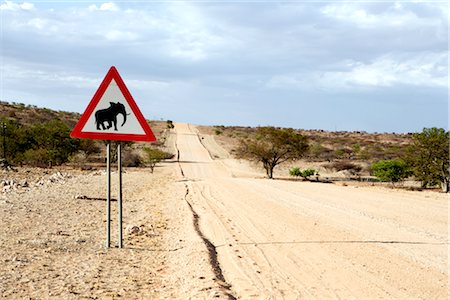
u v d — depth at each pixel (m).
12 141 43.53
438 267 8.14
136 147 84.19
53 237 9.73
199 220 13.24
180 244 9.63
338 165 59.00
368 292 6.60
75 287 6.34
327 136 129.00
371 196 21.75
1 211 12.77
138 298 6.07
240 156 54.81
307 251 9.20
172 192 22.09
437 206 18.03
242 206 16.69
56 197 16.78
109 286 6.50
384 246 9.82
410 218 14.48
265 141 52.41
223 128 148.75
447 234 11.62
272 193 22.12
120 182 9.19
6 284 6.29
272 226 12.19
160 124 142.88
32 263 7.44
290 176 53.50
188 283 6.73
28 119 91.75
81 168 44.41
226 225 12.26
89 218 12.66
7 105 106.94
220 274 7.38
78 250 8.65
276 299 6.19
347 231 11.64
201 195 20.88
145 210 15.29
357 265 8.12
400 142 113.62
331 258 8.62
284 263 8.20
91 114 8.72
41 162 44.00
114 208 15.15
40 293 6.01
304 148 50.78
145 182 28.47
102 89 8.77
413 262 8.46
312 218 13.81
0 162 37.12
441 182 30.61
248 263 8.12
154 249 9.15
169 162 66.88
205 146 94.19
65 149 46.59
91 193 19.17
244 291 6.51
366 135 136.50
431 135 30.64
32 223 11.27
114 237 10.17
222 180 32.69
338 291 6.62
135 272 7.32
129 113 8.88
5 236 9.50
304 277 7.32
